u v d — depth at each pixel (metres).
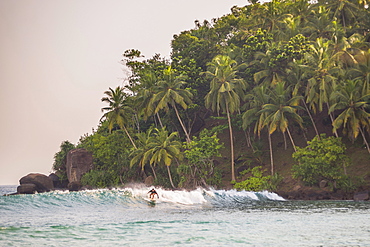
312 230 33.97
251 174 97.06
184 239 29.33
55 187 134.75
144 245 26.98
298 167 81.56
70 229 33.59
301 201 73.19
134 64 115.06
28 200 50.53
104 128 124.62
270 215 46.84
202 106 115.81
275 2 116.50
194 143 93.44
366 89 83.50
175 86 102.12
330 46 96.38
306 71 89.69
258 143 101.44
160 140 96.19
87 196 57.56
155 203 59.19
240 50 110.88
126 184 106.06
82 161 117.88
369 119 81.88
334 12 116.25
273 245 27.20
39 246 26.22
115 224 37.25
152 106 102.25
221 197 70.56
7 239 28.22
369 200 72.75
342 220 41.19
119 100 103.00
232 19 125.12
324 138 84.38
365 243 27.86
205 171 93.81
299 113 105.44
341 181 78.25
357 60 90.75
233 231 33.34
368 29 111.25
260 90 93.50
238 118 105.25
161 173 104.88
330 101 89.81
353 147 92.88
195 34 128.12
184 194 68.50
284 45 98.56
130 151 105.19
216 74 98.38
